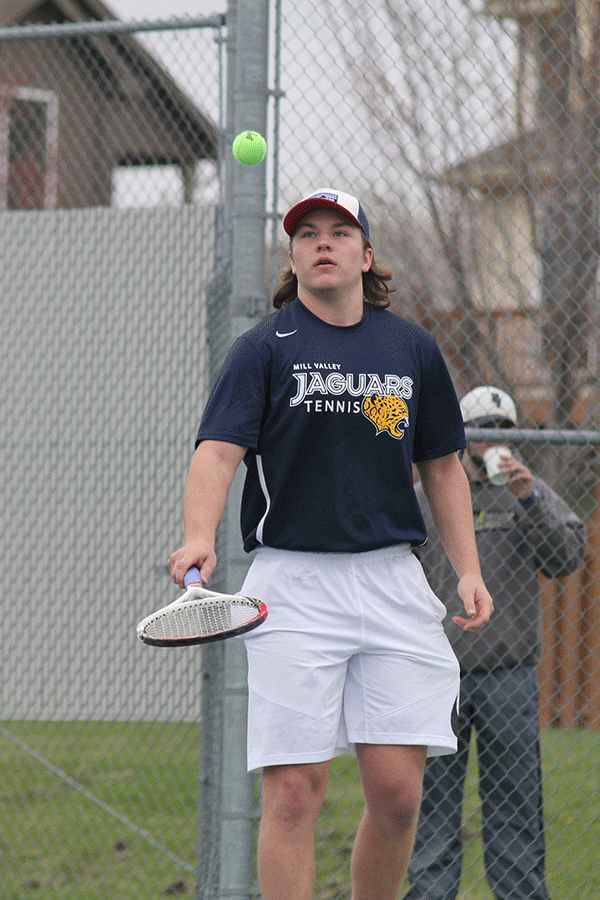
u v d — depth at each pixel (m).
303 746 9.98
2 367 21.28
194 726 24.31
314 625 10.11
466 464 15.55
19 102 28.34
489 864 14.61
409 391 10.38
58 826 19.86
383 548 10.39
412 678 10.33
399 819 10.41
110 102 23.50
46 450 21.08
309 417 10.02
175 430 20.30
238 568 13.73
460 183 26.38
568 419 27.03
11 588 20.91
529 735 14.68
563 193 25.48
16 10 42.91
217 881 13.71
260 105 14.23
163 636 9.20
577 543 15.17
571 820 17.86
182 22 15.59
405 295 28.41
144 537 20.39
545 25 24.73
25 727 26.58
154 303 20.52
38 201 31.36
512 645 14.69
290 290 11.30
